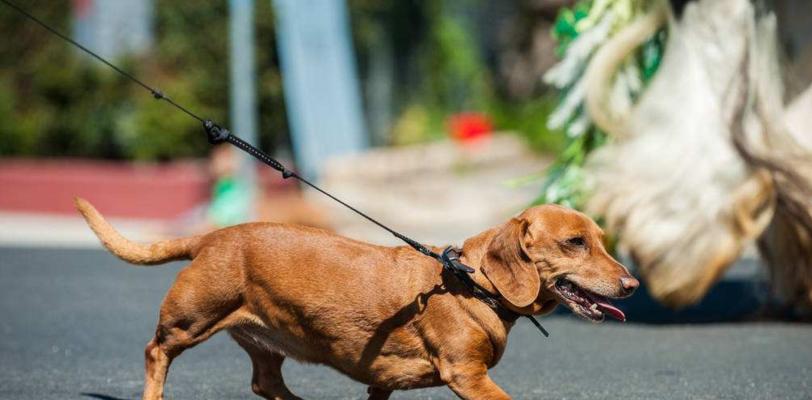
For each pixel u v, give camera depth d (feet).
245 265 25.04
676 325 42.70
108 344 37.40
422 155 98.78
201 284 24.99
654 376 32.91
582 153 41.86
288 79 95.66
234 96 78.07
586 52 41.65
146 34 96.53
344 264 24.56
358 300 24.25
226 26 94.68
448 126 116.47
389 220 81.71
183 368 33.53
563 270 24.07
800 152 38.63
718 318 44.34
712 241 38.73
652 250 39.04
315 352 25.04
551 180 42.73
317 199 83.30
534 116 111.24
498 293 23.82
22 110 91.97
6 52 93.71
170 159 88.94
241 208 73.87
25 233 71.72
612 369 34.01
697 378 32.60
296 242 24.99
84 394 29.66
